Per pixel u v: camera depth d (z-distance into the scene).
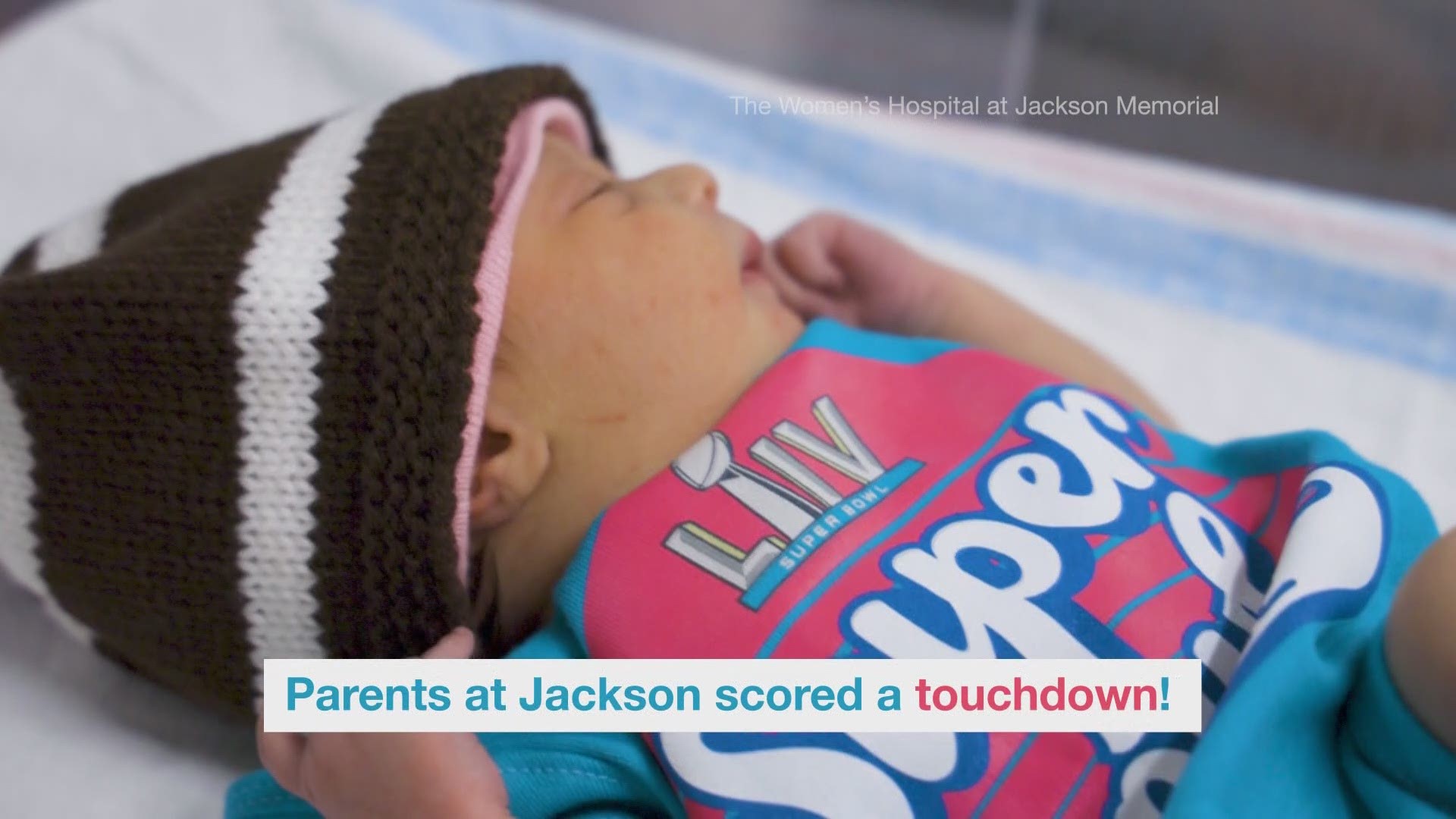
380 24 1.17
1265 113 1.33
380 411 0.62
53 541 0.68
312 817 0.66
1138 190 1.15
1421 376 1.00
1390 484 0.66
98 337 0.63
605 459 0.69
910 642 0.60
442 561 0.64
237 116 1.11
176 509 0.65
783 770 0.58
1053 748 0.57
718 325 0.72
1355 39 1.33
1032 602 0.61
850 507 0.65
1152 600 0.61
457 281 0.63
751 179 1.18
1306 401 1.01
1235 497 0.70
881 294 0.93
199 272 0.64
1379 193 1.27
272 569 0.65
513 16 1.24
